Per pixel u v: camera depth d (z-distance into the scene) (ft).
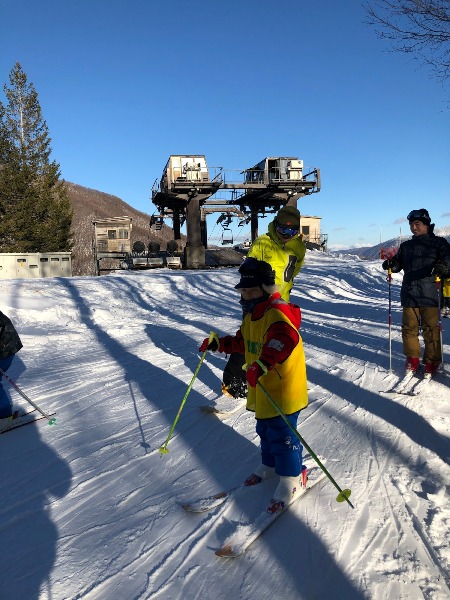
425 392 16.30
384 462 11.09
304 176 103.35
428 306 17.84
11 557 8.03
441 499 9.36
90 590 7.19
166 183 99.55
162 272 67.72
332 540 8.16
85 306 34.81
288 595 6.97
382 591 6.97
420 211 18.04
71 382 18.26
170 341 26.23
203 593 7.07
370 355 22.44
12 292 36.22
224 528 8.64
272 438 9.21
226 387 15.38
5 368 13.78
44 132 143.74
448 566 7.48
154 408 15.31
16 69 143.54
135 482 10.52
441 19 22.33
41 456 11.98
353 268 74.08
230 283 52.80
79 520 9.09
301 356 9.36
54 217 134.72
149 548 8.15
